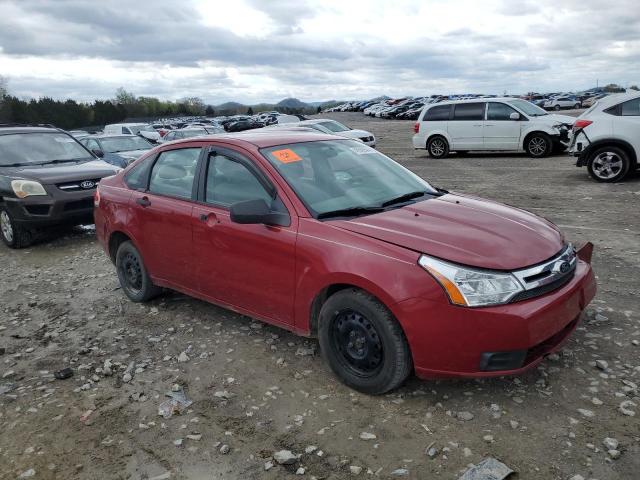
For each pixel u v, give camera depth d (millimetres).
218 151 4547
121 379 4047
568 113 44906
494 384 3605
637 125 10578
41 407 3717
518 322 3088
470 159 17219
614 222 7707
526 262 3275
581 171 12906
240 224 4133
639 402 3324
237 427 3348
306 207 3854
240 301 4316
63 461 3135
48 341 4824
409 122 48625
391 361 3363
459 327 3115
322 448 3098
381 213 3893
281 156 4266
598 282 5352
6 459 3182
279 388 3756
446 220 3734
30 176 8344
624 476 2727
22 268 7406
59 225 8477
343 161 4551
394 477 2826
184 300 5555
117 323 5102
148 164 5277
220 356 4289
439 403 3432
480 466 2807
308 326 3838
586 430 3096
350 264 3436
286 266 3840
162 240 4898
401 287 3223
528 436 3072
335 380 3799
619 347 4004
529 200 9727
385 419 3314
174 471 2994
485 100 17219
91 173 8758
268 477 2895
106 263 7289
